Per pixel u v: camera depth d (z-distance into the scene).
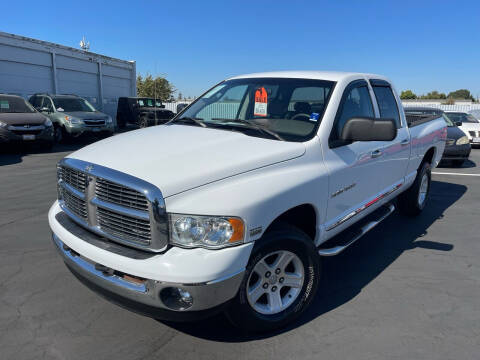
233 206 2.39
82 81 21.39
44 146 12.00
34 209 5.79
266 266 2.74
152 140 3.10
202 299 2.31
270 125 3.33
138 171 2.47
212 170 2.51
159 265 2.29
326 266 4.08
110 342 2.76
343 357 2.63
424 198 5.79
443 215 5.88
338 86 3.49
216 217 2.35
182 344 2.75
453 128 10.52
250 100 3.71
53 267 3.90
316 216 3.09
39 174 8.34
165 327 2.95
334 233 3.40
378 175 3.99
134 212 2.40
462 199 6.85
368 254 4.39
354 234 3.71
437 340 2.83
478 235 5.04
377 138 3.01
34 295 3.37
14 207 5.88
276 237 2.65
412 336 2.87
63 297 3.35
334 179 3.17
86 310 3.16
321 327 2.97
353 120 3.10
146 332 2.88
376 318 3.11
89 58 21.61
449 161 10.55
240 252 2.41
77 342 2.76
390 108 4.46
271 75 3.98
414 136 4.85
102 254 2.48
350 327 2.98
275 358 2.62
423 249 4.55
